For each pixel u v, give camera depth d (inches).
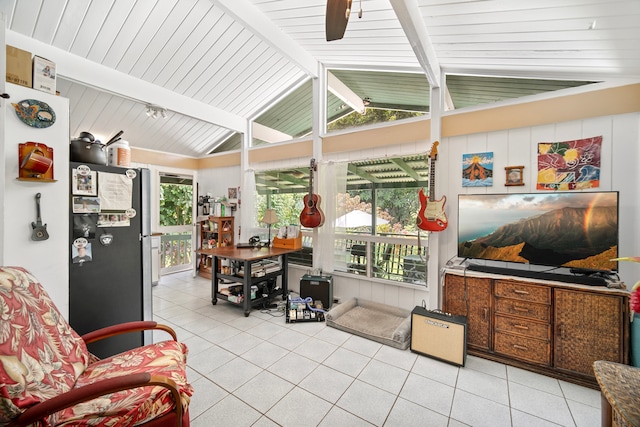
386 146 129.1
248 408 67.3
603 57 78.0
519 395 72.5
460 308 94.0
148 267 87.4
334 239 141.3
